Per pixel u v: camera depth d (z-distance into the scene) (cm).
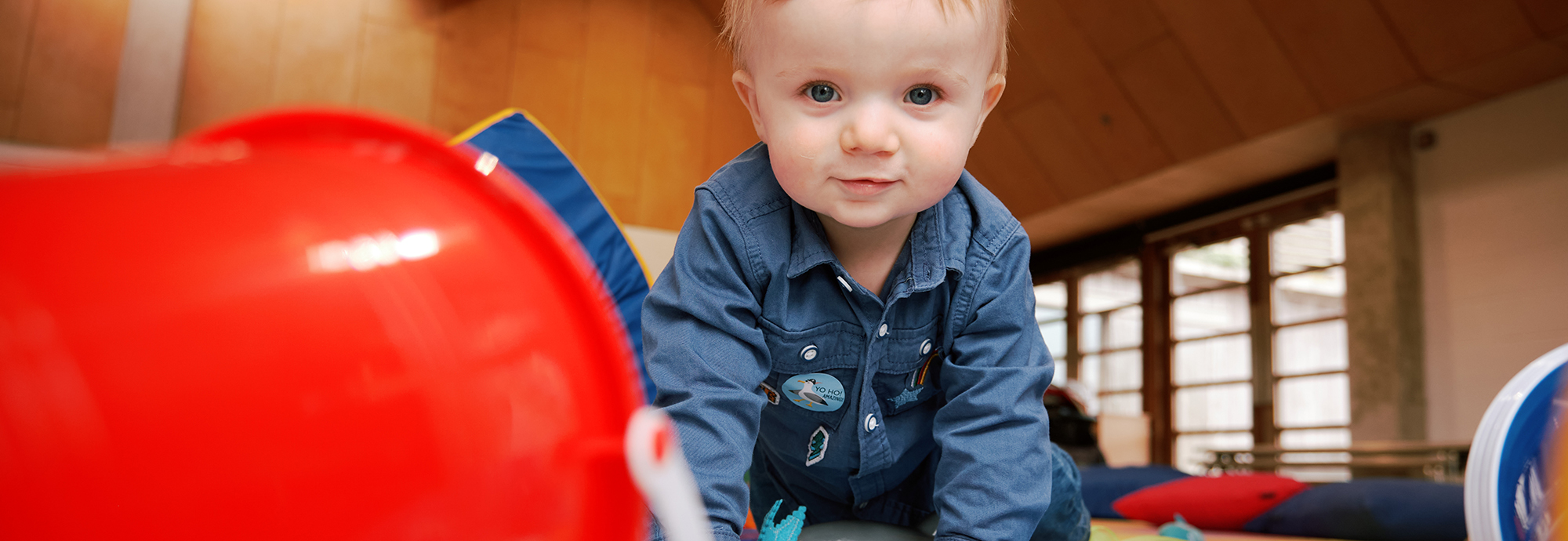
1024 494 66
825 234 70
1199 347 586
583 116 563
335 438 22
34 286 20
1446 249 457
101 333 20
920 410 80
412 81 530
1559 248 416
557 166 199
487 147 196
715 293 65
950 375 73
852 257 71
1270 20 434
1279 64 448
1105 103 511
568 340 28
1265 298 549
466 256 26
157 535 20
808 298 71
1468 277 447
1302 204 527
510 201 29
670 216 572
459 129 536
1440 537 186
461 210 27
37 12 465
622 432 28
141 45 471
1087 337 659
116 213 22
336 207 24
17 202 21
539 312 27
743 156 73
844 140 50
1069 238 662
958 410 69
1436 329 457
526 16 559
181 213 22
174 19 478
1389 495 194
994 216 75
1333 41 427
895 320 73
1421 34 405
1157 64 479
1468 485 54
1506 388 55
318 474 22
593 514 28
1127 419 487
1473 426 439
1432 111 455
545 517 26
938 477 70
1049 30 496
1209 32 452
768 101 52
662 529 53
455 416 24
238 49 498
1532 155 428
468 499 24
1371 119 463
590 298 29
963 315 73
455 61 540
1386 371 459
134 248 21
